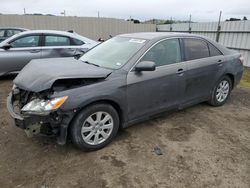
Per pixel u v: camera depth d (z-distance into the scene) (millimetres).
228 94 5172
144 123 4156
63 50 7102
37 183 2648
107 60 3756
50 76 2957
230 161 3125
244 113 4777
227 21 10859
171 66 3881
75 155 3174
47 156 3137
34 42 6828
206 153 3293
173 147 3416
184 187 2633
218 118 4477
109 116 3307
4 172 2811
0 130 3781
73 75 2986
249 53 9914
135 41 3922
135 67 3465
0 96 5473
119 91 3273
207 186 2654
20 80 3215
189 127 4062
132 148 3363
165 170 2908
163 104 3924
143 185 2650
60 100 2812
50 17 15742
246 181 2754
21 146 3348
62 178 2736
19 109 3195
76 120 3020
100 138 3316
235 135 3842
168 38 3980
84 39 7617
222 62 4719
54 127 2910
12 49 6535
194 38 4395
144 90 3568
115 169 2906
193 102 4457
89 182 2682
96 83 3119
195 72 4238
